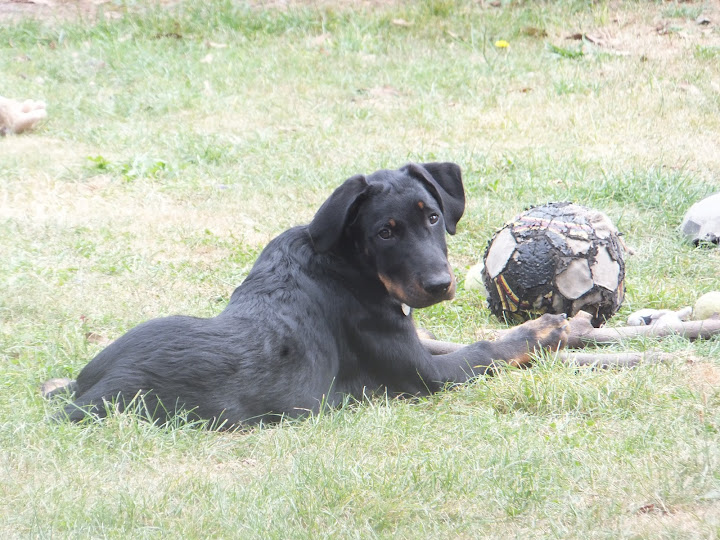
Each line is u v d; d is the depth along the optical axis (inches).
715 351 379.2
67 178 646.5
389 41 959.6
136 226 564.7
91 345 408.8
